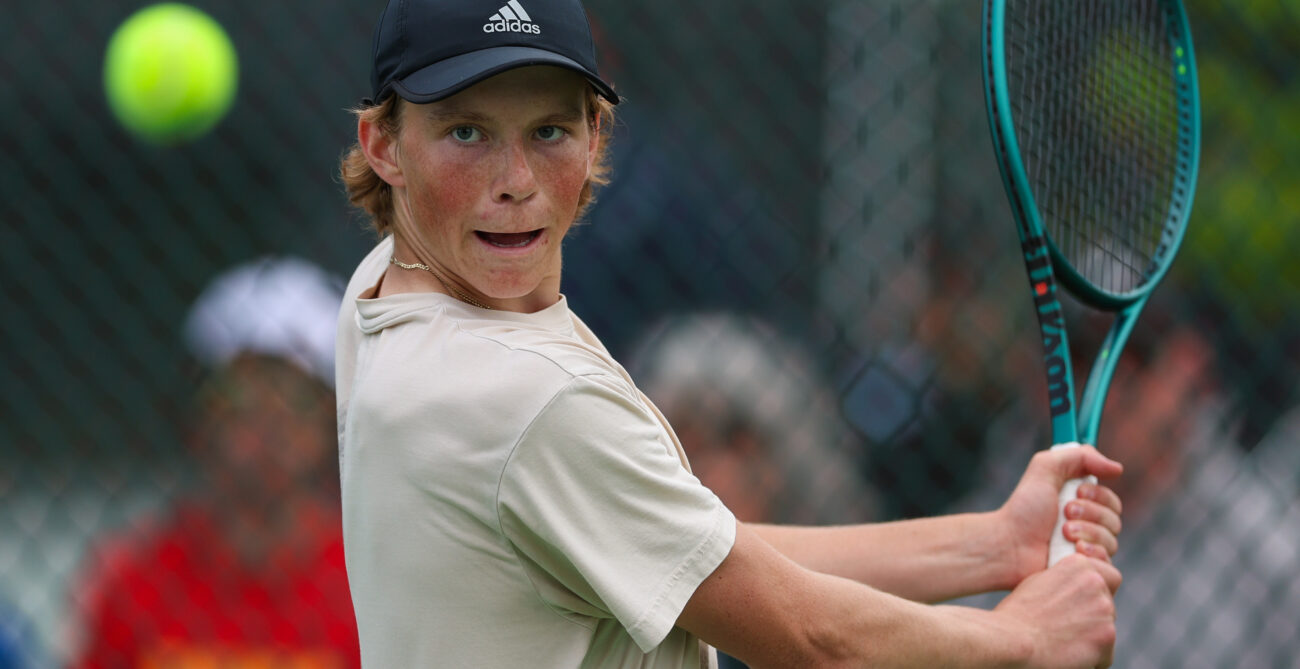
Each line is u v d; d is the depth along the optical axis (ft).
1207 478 38.27
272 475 37.42
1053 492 23.95
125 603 37.42
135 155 40.70
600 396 16.78
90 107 41.37
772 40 40.22
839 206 39.34
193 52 40.37
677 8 40.34
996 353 38.88
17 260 40.60
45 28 41.34
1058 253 25.45
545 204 17.62
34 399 40.19
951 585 23.86
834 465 37.27
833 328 39.19
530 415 16.46
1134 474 38.09
